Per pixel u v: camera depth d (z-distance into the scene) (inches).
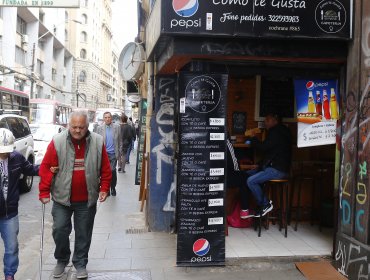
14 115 459.8
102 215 327.3
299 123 223.3
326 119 222.7
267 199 259.0
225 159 205.2
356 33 192.9
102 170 198.2
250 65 215.9
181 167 202.8
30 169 185.6
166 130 274.2
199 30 190.7
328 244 241.1
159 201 276.4
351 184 193.3
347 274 192.9
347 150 198.5
